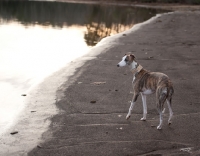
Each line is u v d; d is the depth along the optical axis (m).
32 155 7.01
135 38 20.80
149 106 9.59
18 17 35.41
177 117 8.83
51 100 10.10
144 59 15.20
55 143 7.50
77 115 8.99
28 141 7.62
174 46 18.36
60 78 12.29
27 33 24.33
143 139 7.64
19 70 13.94
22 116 8.99
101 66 13.91
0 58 16.14
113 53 16.38
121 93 10.70
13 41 20.89
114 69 13.48
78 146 7.34
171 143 7.45
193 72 13.09
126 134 7.88
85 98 10.23
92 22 32.41
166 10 47.03
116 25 30.31
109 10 45.22
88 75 12.62
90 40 21.92
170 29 24.81
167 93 7.68
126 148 7.23
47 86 11.41
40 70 13.91
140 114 9.07
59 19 34.47
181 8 49.28
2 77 12.86
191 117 8.83
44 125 8.42
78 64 14.20
